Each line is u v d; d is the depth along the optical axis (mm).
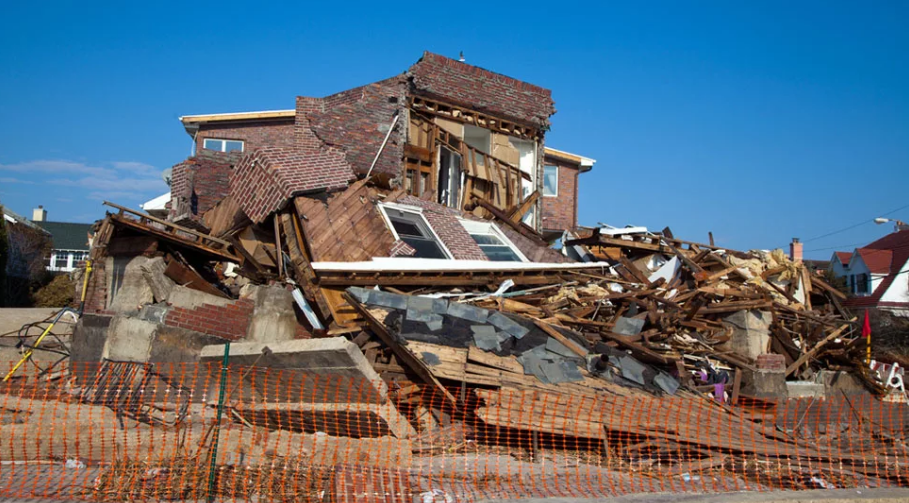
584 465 8172
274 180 12555
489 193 19484
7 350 11883
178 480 6352
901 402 13773
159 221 11742
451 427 8930
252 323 10984
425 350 9445
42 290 30078
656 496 6477
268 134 24312
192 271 11914
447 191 18969
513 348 9867
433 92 18484
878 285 38281
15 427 7395
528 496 6504
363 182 14164
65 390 9398
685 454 8672
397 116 17703
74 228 55312
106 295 12156
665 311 12727
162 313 10133
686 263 15562
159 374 9117
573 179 27766
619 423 8789
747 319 13562
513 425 8484
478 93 19594
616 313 12727
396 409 8523
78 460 7160
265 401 8469
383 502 6117
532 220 20953
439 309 10234
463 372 9195
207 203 18422
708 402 10219
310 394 8641
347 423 8281
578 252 19297
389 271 11852
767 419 11000
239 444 7332
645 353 10992
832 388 13961
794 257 41406
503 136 20500
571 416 8750
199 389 9062
